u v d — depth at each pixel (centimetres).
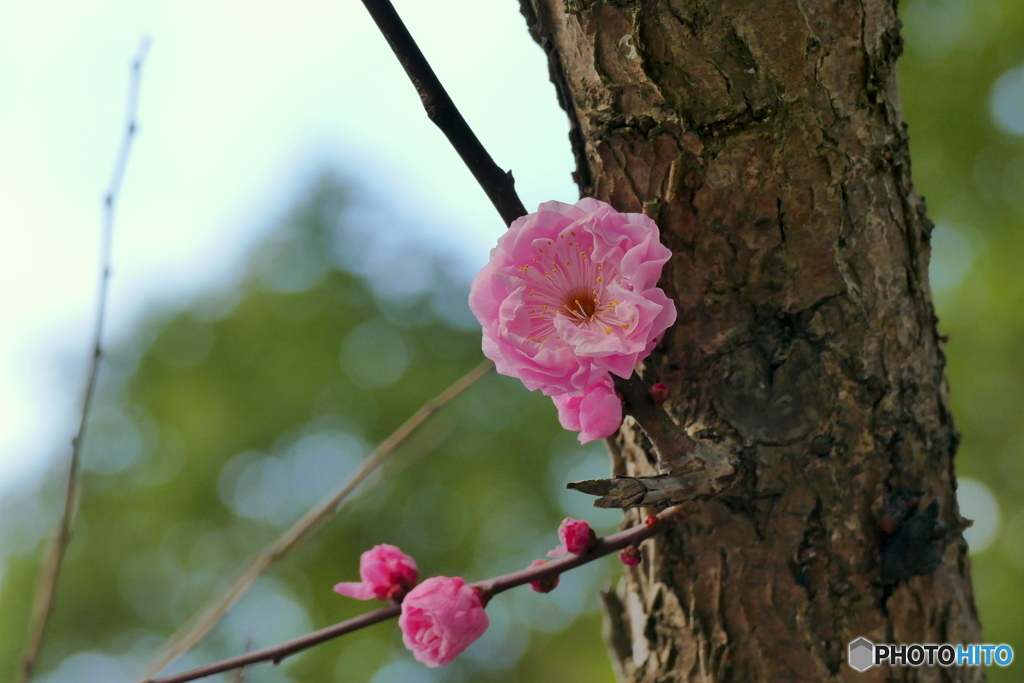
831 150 53
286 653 54
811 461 53
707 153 53
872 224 53
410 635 53
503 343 51
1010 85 123
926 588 53
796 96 52
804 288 53
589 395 51
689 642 54
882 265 53
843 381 53
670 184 53
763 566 53
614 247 51
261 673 134
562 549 54
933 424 54
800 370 53
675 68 53
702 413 53
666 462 52
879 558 53
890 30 53
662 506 51
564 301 52
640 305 51
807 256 53
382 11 50
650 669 54
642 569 54
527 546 150
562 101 54
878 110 53
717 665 53
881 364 53
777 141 53
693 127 53
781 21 52
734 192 53
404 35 50
